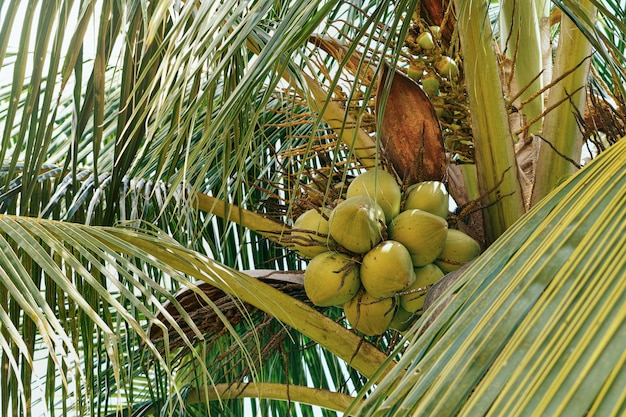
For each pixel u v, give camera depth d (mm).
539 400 1092
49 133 3006
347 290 3129
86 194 3484
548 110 3297
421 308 3189
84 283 3477
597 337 1104
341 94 3824
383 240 3104
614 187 1541
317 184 3580
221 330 3889
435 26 3627
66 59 2887
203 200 3664
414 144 3342
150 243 3172
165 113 2260
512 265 1571
